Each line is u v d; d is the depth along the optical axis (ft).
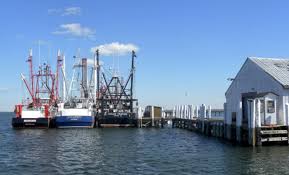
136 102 267.18
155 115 266.77
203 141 159.94
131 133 211.61
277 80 137.69
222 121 177.68
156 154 123.34
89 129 240.94
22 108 248.73
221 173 91.30
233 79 169.68
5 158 117.19
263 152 116.98
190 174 90.74
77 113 246.88
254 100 125.29
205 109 199.11
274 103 137.28
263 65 150.30
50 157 119.03
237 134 135.74
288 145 126.72
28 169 99.30
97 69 269.44
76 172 95.30
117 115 260.01
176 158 113.91
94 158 116.26
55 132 217.56
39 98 260.62
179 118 259.19
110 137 187.11
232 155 114.73
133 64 270.05
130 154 124.16
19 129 240.73
